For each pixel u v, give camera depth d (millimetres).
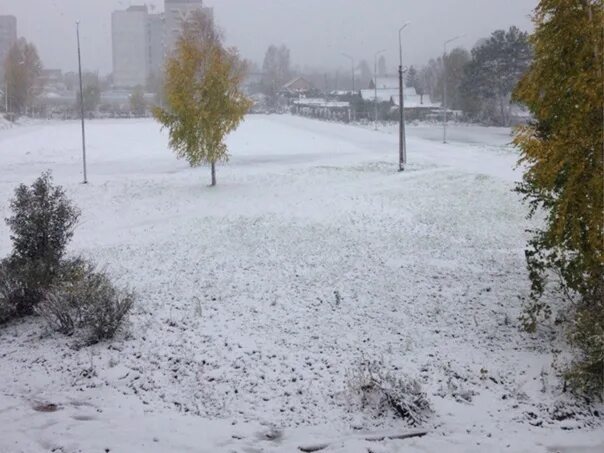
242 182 34031
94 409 8383
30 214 13430
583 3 9961
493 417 8203
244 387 9125
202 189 32281
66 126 77875
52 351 10703
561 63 10195
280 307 13453
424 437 7570
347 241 21203
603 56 9688
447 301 13914
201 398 8773
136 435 7438
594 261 10438
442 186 30234
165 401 8703
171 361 10133
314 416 8203
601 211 9961
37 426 7688
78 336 11328
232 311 13109
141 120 91062
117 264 18656
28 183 34500
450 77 95375
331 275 16516
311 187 31828
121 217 27203
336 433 7711
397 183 31672
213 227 24250
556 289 13289
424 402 8250
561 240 10883
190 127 32000
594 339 8766
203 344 10938
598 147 9977
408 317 12711
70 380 9445
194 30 57000
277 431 7777
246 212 26812
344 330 11852
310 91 132500
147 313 12883
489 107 82000
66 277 12766
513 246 20031
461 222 23844
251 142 56094
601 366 8773
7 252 20750
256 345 10898
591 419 8234
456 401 8664
